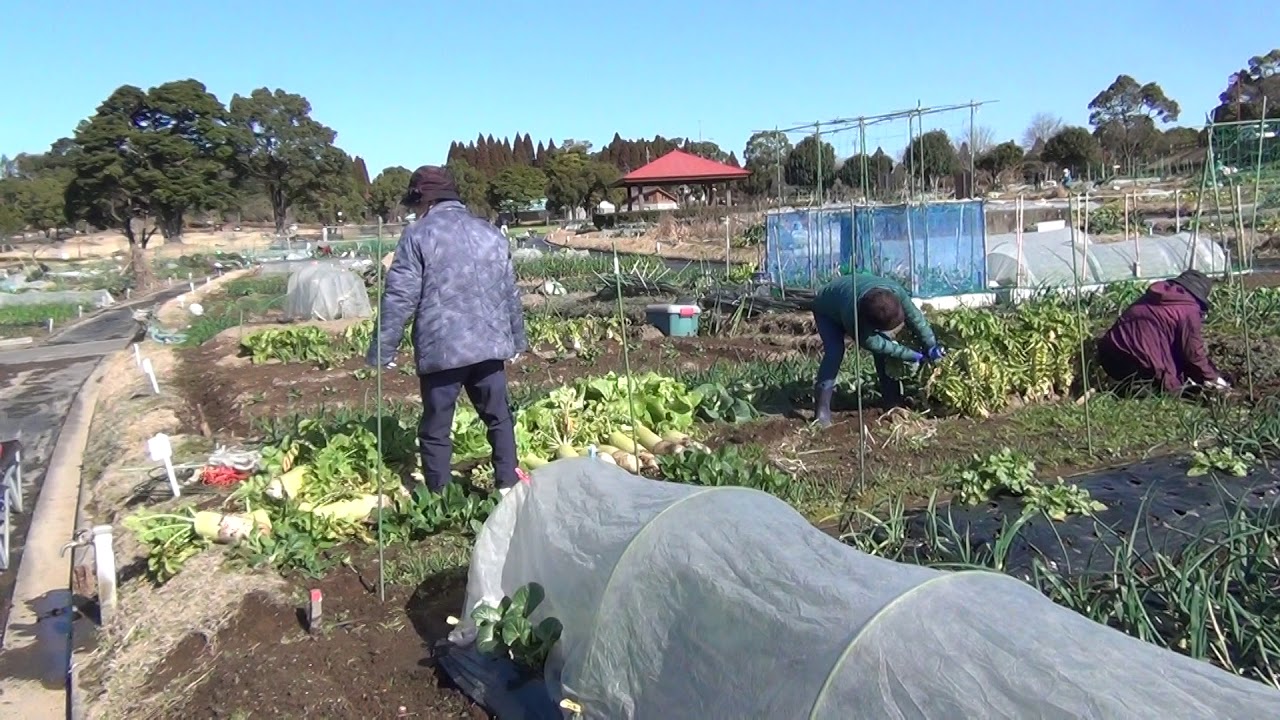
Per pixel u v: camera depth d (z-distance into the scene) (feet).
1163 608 14.64
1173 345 28.02
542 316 52.49
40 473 33.55
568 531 14.15
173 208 156.97
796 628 10.34
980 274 48.93
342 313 64.08
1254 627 13.17
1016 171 154.40
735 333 47.50
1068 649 9.00
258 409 34.78
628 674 12.10
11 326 83.71
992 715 8.71
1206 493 20.21
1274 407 24.81
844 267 50.03
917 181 69.36
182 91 162.61
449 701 14.11
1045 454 23.56
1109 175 148.97
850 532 18.04
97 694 16.71
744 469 21.40
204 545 20.26
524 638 13.96
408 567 18.51
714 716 10.80
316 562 18.89
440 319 20.16
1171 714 8.13
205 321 65.31
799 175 84.07
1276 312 35.94
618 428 25.86
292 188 231.50
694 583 11.75
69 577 23.57
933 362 27.55
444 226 20.20
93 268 150.41
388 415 26.71
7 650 19.79
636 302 61.21
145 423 33.76
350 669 15.19
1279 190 62.39
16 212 206.08
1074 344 28.45
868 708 9.33
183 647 16.99
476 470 23.03
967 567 15.37
